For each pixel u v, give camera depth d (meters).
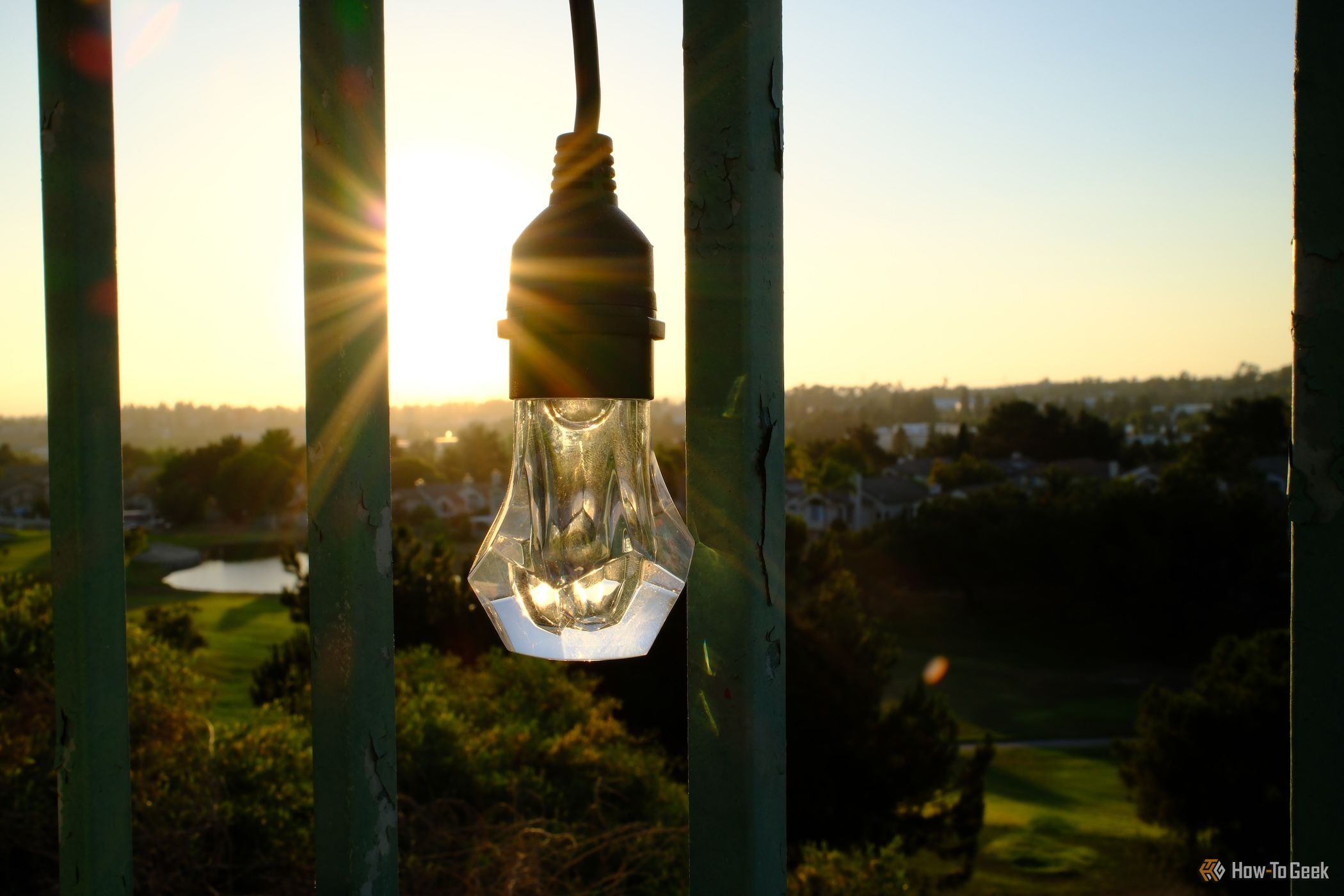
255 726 7.90
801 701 14.77
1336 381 0.70
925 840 15.81
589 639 0.73
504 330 0.72
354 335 0.79
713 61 0.70
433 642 17.50
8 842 5.80
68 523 0.91
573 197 0.72
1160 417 143.12
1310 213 0.71
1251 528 39.19
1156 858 19.80
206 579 62.41
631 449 0.73
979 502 47.34
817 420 159.75
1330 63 0.71
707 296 0.71
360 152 0.78
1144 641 41.53
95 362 0.91
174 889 5.61
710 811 0.73
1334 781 0.70
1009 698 36.12
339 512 0.79
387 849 0.82
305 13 0.78
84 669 0.91
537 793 7.68
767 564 0.71
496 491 73.81
